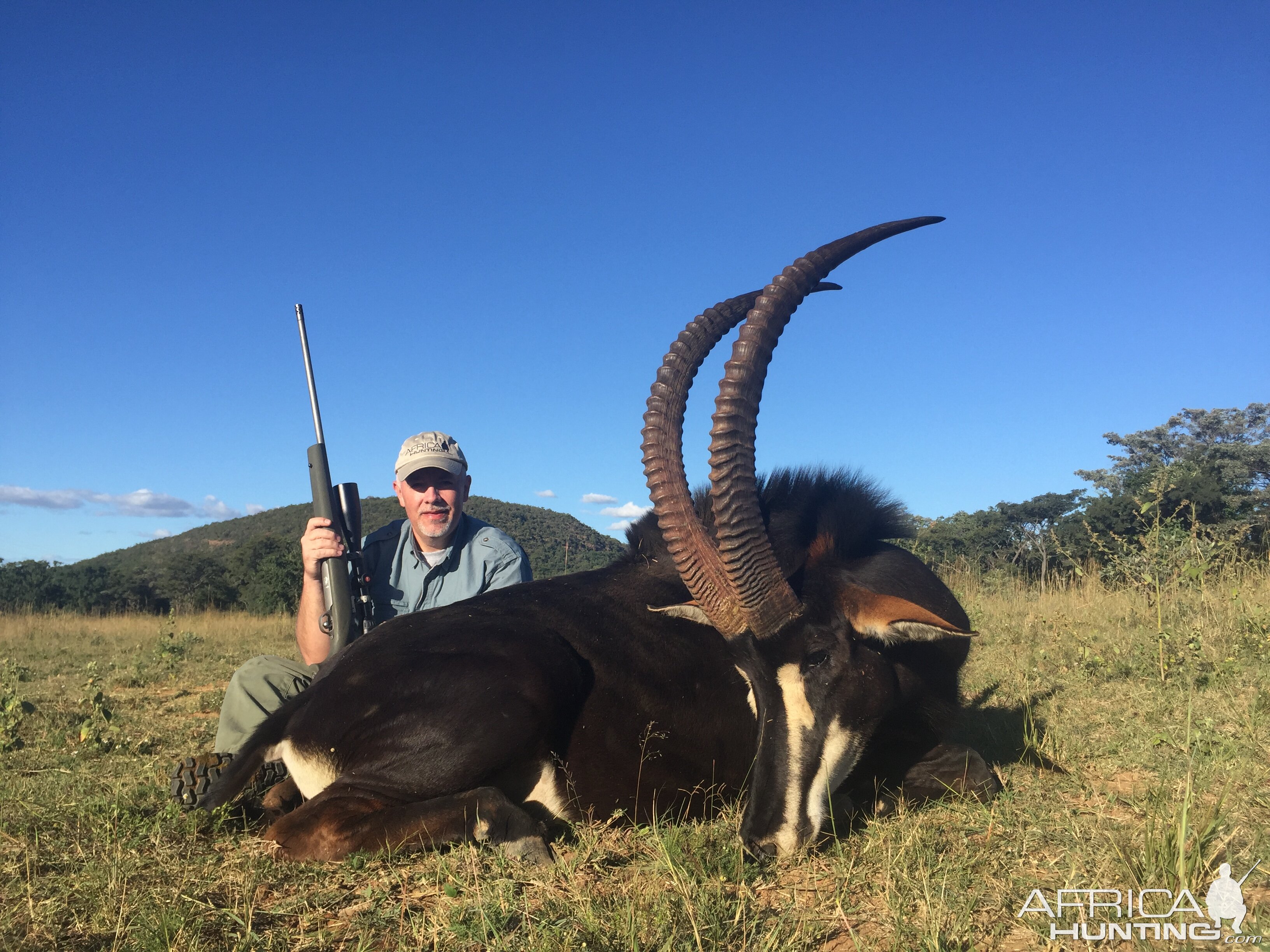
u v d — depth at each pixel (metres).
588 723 4.25
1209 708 5.52
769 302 3.86
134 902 3.37
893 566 4.49
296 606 31.53
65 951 3.06
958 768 4.48
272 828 3.97
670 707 4.36
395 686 4.15
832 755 3.80
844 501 4.52
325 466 5.35
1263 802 3.92
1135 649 7.26
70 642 18.58
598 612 4.55
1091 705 6.11
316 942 3.09
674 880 3.36
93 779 5.54
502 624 4.37
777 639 3.82
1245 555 11.49
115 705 9.05
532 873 3.57
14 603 41.78
